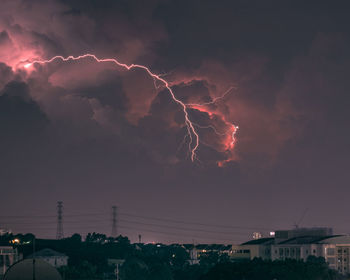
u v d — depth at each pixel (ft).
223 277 528.22
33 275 301.63
